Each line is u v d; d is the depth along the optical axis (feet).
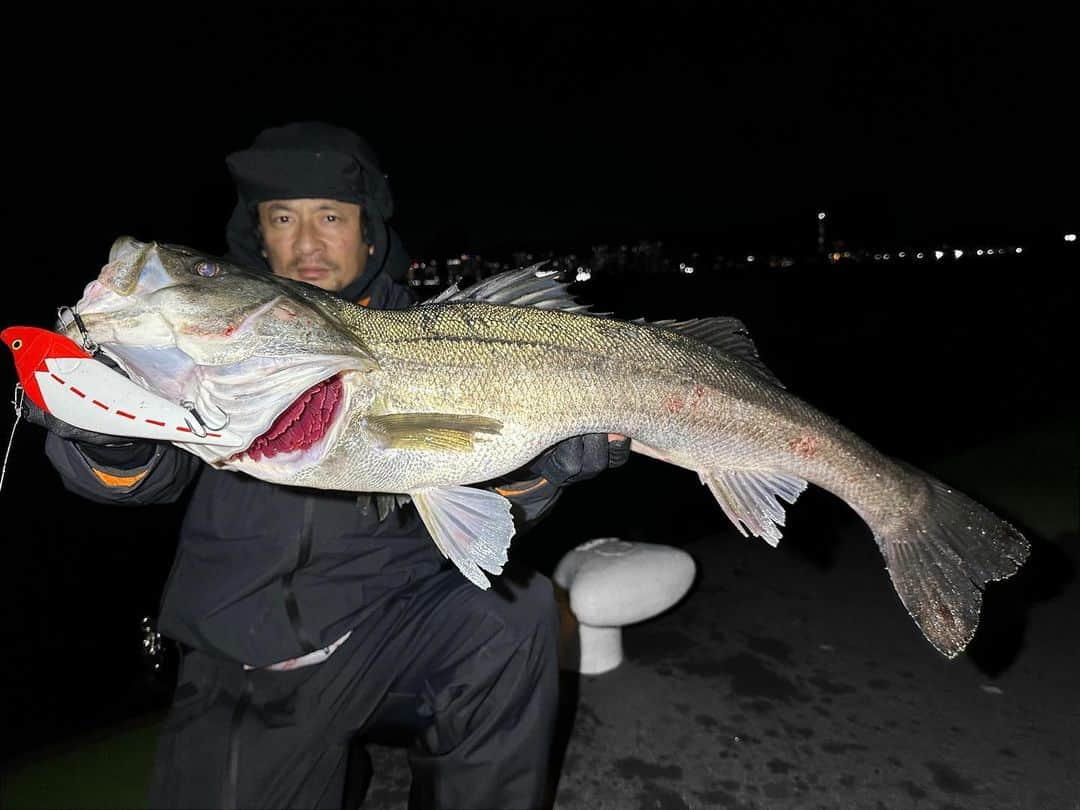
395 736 7.88
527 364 7.23
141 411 5.51
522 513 8.25
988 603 12.61
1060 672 10.57
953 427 28.89
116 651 14.85
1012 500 16.66
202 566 7.49
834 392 40.16
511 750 7.06
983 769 8.71
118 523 23.95
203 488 7.68
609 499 22.95
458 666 7.21
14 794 8.37
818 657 11.14
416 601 7.86
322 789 7.07
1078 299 76.79
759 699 10.16
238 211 9.09
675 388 7.91
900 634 11.73
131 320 5.74
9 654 14.46
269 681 7.30
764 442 8.46
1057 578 13.34
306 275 8.84
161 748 7.02
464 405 6.98
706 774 8.77
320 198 8.62
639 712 9.92
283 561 7.33
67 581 19.48
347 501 7.54
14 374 37.11
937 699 10.07
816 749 9.14
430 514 6.94
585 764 8.95
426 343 6.95
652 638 11.76
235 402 6.00
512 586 7.70
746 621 12.22
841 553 14.85
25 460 29.07
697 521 20.42
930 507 9.04
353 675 7.31
